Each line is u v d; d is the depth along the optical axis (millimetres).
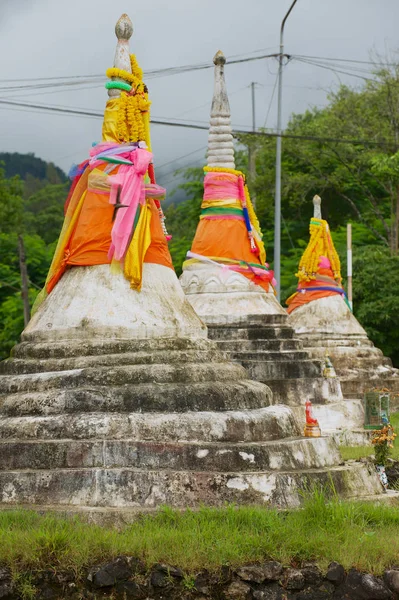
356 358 31859
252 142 54344
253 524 13922
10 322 46969
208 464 14898
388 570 13297
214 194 26922
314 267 32500
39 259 56750
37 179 119000
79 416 15195
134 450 14812
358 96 54406
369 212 56625
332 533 14062
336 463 16719
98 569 12977
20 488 14703
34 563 13008
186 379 15875
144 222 17109
